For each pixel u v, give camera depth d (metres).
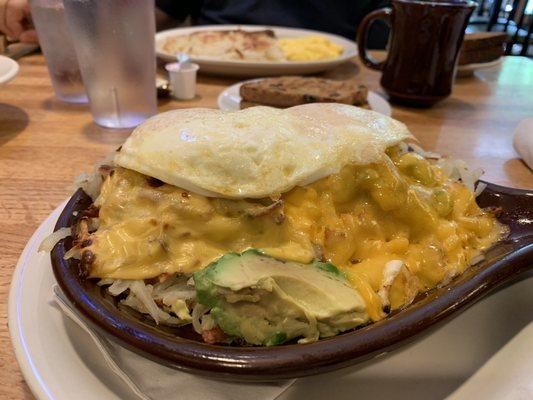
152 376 0.16
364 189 0.21
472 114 0.45
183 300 0.18
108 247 0.18
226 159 0.18
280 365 0.14
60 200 0.28
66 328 0.17
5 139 0.35
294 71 0.53
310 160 0.19
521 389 0.16
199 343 0.15
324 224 0.20
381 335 0.15
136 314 0.18
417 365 0.17
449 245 0.21
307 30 0.72
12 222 0.25
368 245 0.20
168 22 0.83
